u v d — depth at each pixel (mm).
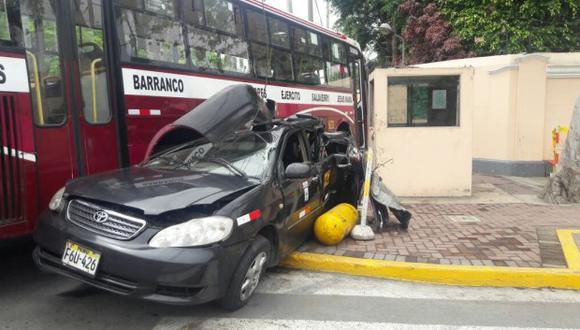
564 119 12000
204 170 4969
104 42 5820
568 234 6434
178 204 3912
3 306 4422
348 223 6152
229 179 4664
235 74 7934
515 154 12000
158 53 6461
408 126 9289
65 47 5363
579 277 5047
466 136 9164
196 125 5973
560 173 8820
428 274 5195
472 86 9039
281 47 9398
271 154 5070
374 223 6848
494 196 9391
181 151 5590
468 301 4715
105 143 5793
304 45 10391
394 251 5797
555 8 16641
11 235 4727
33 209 4918
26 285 4922
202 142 5785
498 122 12359
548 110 12016
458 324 4191
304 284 5074
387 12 23469
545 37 16891
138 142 6137
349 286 5047
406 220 6676
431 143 9227
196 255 3715
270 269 5508
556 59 12047
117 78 5883
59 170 5258
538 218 7516
